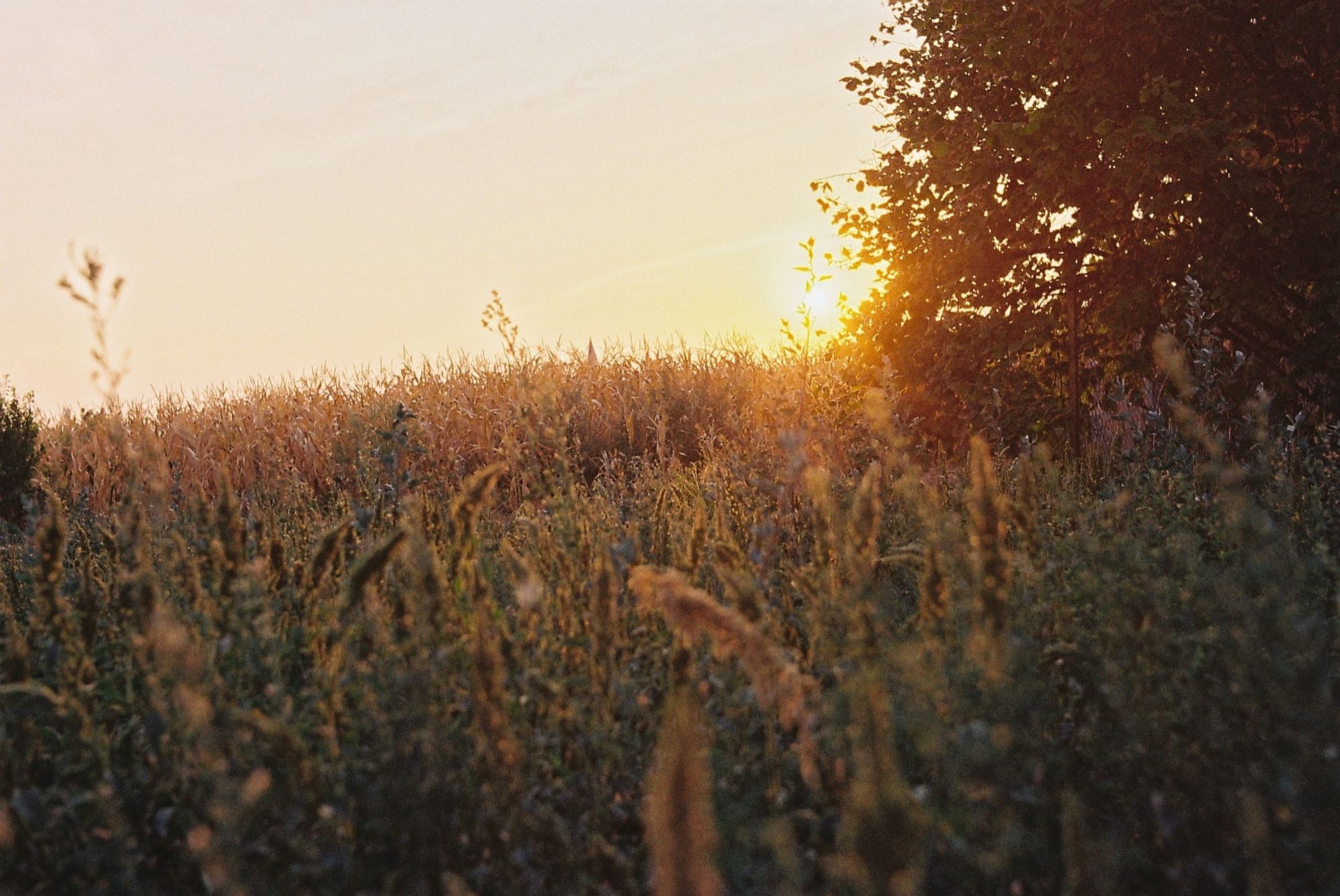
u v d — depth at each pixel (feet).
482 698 6.94
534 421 13.19
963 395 32.94
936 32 35.14
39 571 9.28
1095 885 5.56
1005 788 6.20
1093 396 34.68
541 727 8.38
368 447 16.29
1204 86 31.86
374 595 8.46
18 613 14.02
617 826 7.77
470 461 36.68
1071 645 8.55
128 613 9.37
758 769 7.51
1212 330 28.45
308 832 6.94
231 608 8.67
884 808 4.52
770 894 5.90
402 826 6.70
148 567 8.39
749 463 18.72
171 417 43.16
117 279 9.38
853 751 6.70
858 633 7.70
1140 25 30.73
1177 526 12.79
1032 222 33.91
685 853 4.38
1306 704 6.21
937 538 8.66
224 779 5.84
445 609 8.24
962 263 34.71
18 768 7.70
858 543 8.40
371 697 7.49
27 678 8.46
